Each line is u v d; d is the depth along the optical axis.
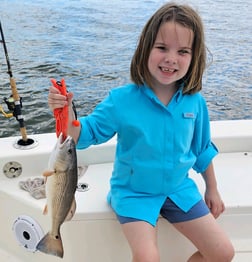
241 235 0.71
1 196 0.72
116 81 2.25
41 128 1.68
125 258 0.68
